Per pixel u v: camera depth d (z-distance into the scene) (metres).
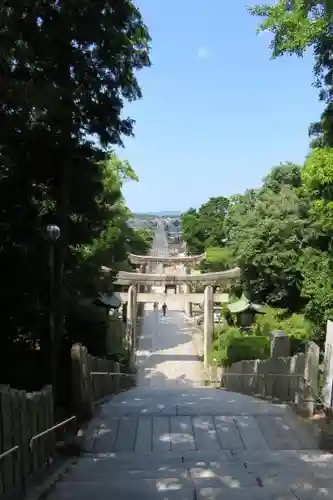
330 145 13.19
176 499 5.43
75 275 13.24
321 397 10.13
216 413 11.02
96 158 11.05
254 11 11.60
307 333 21.05
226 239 51.50
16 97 7.95
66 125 9.77
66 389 11.49
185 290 47.09
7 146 9.28
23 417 5.98
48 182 10.95
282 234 29.28
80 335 13.64
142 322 46.44
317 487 5.74
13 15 7.92
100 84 9.85
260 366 15.55
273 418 10.51
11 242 10.12
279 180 39.62
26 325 10.71
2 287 9.95
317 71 10.91
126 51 9.95
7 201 9.91
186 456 8.09
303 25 10.58
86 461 7.75
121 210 26.22
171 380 30.73
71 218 12.42
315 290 20.14
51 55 8.81
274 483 5.97
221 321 38.12
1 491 5.07
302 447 8.86
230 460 7.69
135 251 46.88
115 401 13.59
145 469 7.10
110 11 9.46
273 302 30.19
